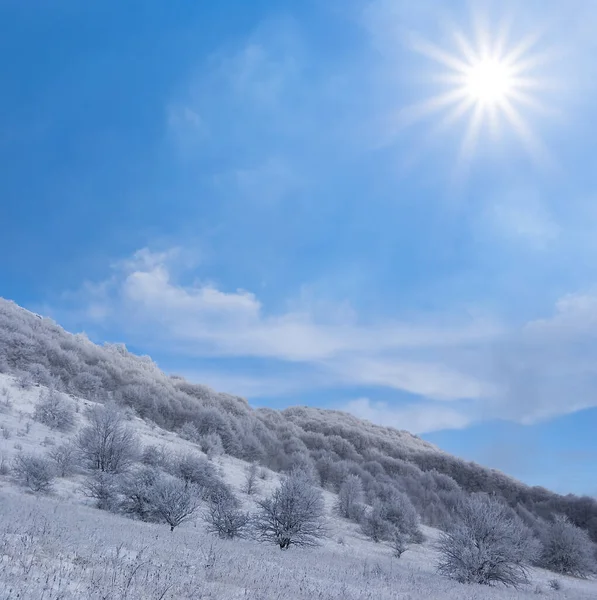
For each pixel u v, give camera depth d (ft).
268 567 31.04
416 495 182.29
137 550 27.07
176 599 18.04
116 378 168.96
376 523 99.81
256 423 214.07
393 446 283.18
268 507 60.59
